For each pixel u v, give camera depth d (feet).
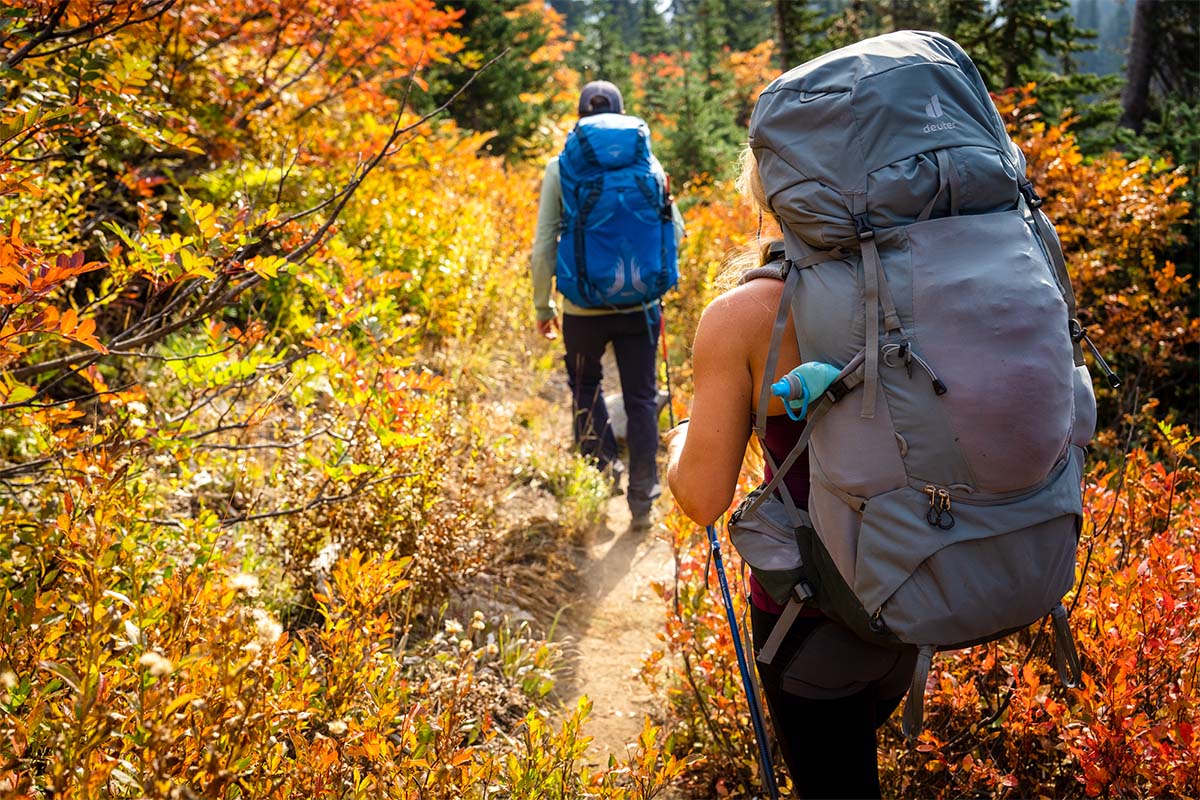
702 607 9.84
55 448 7.65
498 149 58.85
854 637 5.65
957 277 4.98
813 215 5.18
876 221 5.12
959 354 4.90
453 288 19.29
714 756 9.14
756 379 5.62
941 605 4.94
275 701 5.94
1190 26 55.16
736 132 58.85
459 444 13.41
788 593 5.50
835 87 5.30
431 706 7.72
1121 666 6.97
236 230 8.27
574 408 15.94
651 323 14.58
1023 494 5.01
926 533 4.92
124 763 4.88
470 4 55.93
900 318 4.98
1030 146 18.67
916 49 5.48
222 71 15.76
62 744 4.90
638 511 14.78
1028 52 40.22
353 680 7.30
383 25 15.90
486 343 20.54
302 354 10.40
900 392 4.94
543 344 23.12
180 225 13.61
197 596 5.85
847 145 5.19
